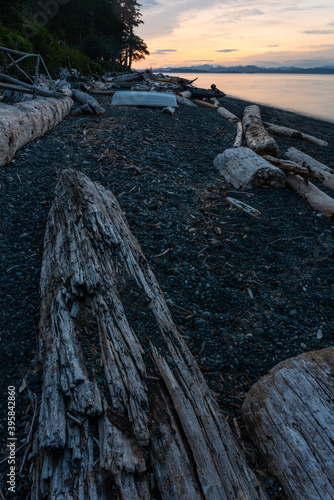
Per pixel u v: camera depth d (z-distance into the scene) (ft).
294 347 10.89
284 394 7.43
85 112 32.91
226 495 5.82
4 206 15.99
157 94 42.75
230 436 7.32
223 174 22.90
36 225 15.01
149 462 6.13
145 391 7.24
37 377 8.62
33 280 11.95
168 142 28.43
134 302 9.74
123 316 9.02
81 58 69.92
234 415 8.67
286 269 14.43
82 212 11.93
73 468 5.86
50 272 10.48
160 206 18.21
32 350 9.40
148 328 9.08
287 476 6.45
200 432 6.72
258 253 15.30
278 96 83.15
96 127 29.09
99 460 5.94
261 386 8.00
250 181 20.93
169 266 14.05
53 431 6.18
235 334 11.33
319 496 5.89
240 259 14.87
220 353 10.61
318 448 6.39
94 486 5.56
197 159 25.61
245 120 37.45
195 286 13.23
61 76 52.49
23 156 21.11
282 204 19.56
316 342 11.11
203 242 15.79
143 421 6.51
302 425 6.80
